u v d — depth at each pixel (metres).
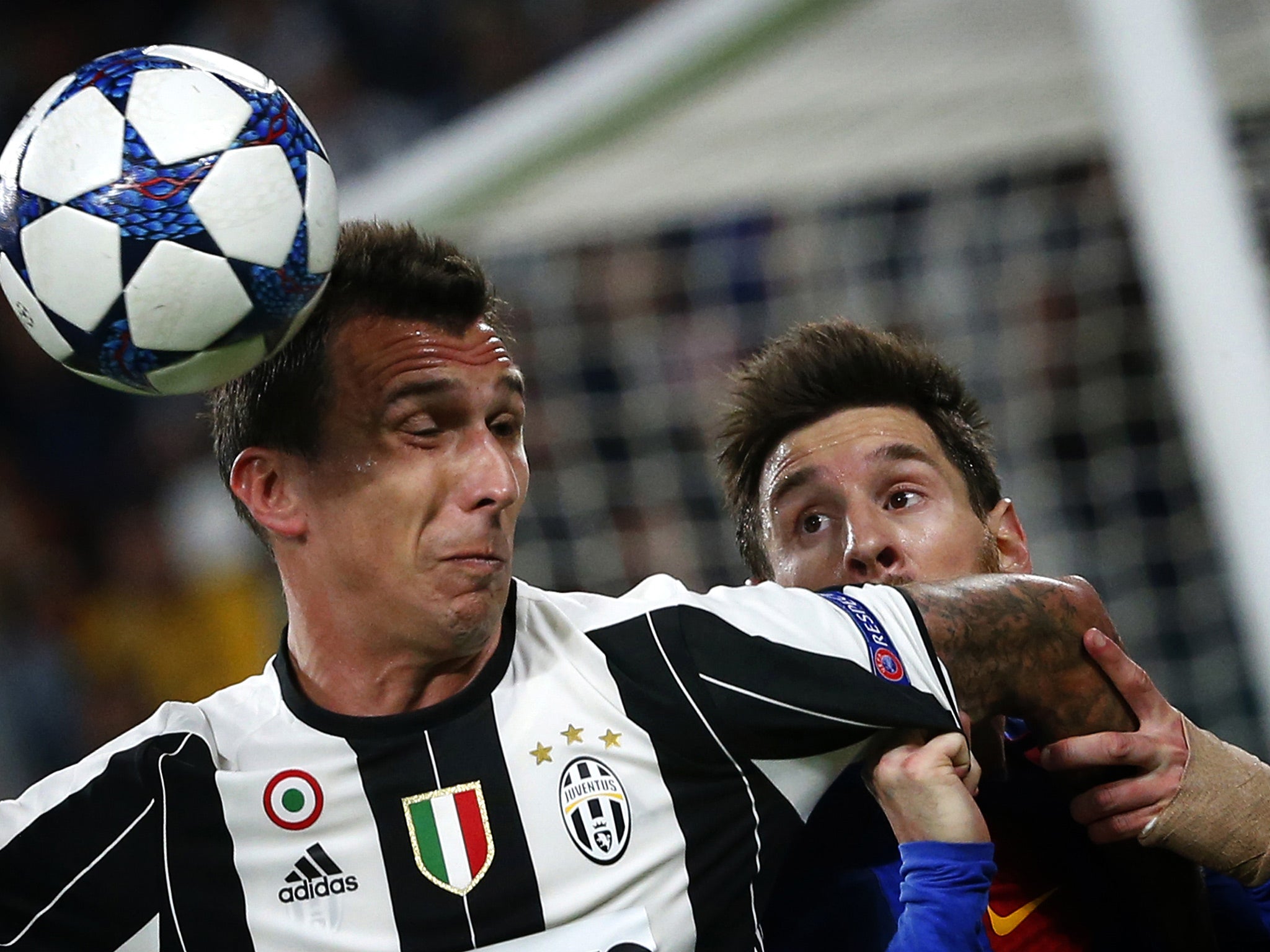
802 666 6.52
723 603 6.78
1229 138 10.91
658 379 18.12
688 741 6.45
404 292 6.32
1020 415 16.92
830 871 7.30
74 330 5.59
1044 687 7.00
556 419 18.17
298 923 6.25
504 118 12.73
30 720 19.81
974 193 16.91
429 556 6.29
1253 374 9.41
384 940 6.22
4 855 6.15
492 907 6.25
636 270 18.25
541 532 18.06
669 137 12.84
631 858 6.34
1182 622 16.56
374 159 23.83
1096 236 16.62
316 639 6.60
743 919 6.46
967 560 7.77
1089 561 16.69
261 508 6.58
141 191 5.43
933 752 6.50
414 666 6.50
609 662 6.56
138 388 5.79
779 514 8.02
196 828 6.30
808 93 12.59
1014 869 7.59
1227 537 9.48
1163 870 7.27
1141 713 7.08
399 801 6.35
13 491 21.98
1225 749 7.14
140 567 20.53
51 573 21.03
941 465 7.89
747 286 18.09
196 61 5.73
